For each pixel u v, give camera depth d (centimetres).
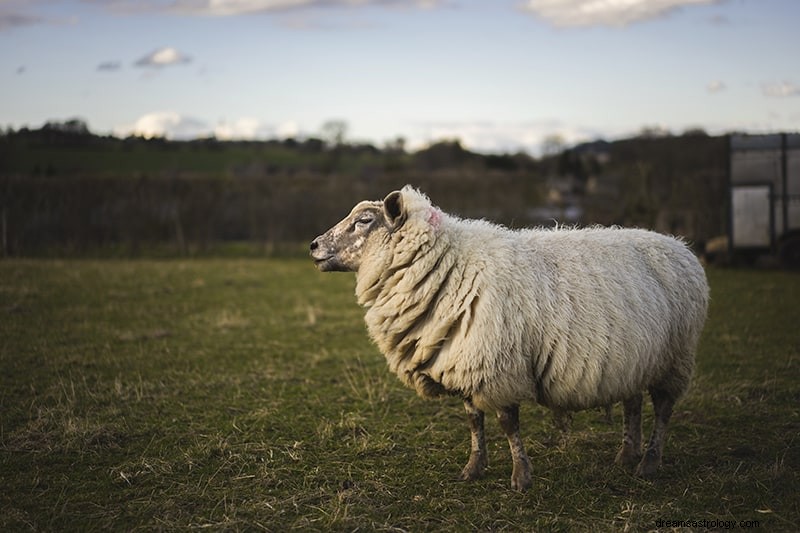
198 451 592
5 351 915
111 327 1093
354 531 454
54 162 3303
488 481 539
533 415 704
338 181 2606
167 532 454
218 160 5481
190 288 1544
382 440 625
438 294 522
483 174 2795
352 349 987
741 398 738
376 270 545
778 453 582
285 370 867
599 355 502
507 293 508
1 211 2177
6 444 605
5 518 468
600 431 655
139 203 2372
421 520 470
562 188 4078
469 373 502
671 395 571
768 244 1842
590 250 546
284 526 463
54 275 1661
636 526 454
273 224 2477
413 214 538
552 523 464
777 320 1124
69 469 557
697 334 575
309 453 595
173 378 820
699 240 2184
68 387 769
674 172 2606
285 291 1545
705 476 539
